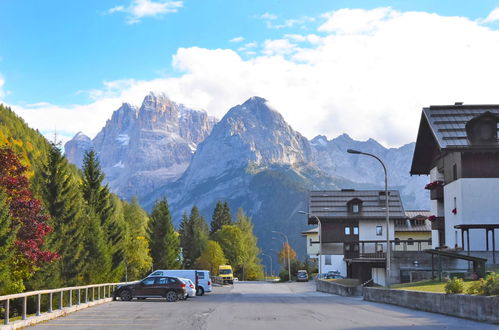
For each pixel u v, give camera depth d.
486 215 53.78
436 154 63.25
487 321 21.69
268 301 40.09
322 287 63.53
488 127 54.50
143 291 42.50
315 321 22.98
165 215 103.00
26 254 34.44
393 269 59.50
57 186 51.72
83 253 52.62
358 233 94.50
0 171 36.41
